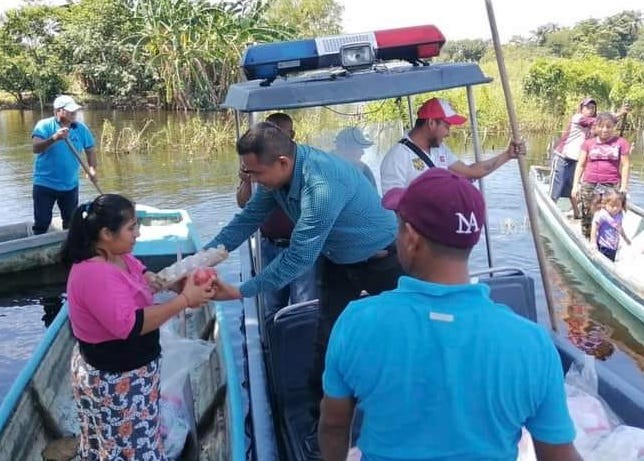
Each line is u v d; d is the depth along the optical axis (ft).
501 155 12.66
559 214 25.76
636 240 23.91
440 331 4.78
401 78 10.98
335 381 5.10
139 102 90.43
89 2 96.73
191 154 50.39
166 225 25.21
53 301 22.20
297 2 99.71
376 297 5.07
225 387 11.72
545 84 63.00
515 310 12.13
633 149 48.32
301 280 13.78
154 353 9.34
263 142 8.66
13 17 100.58
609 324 19.92
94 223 8.45
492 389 4.73
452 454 4.83
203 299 9.08
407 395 4.82
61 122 23.38
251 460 10.42
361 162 13.43
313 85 10.62
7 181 41.01
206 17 76.23
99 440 9.36
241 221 10.87
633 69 63.21
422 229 4.93
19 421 11.08
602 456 8.27
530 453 7.01
